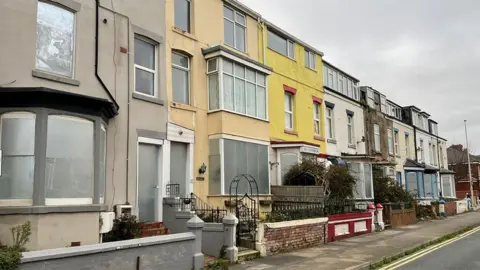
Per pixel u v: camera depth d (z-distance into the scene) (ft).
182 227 43.04
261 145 58.59
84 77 38.73
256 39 65.31
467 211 131.34
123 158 41.60
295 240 46.96
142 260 29.12
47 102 32.14
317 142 77.00
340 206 59.77
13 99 31.71
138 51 45.78
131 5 44.80
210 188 51.70
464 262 40.86
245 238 42.88
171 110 48.11
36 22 35.73
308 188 58.18
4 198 31.27
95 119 35.24
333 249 47.16
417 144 131.13
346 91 93.86
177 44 50.21
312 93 78.07
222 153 51.37
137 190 42.78
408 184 117.08
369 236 60.49
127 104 42.86
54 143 32.60
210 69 53.83
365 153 95.66
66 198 32.86
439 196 136.87
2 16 34.06
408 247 49.37
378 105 108.58
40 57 35.94
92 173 34.81
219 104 52.29
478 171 193.57
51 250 24.30
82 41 39.04
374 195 81.87
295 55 74.69
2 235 30.09
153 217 44.93
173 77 50.11
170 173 47.88
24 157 31.65
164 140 46.47
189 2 54.19
